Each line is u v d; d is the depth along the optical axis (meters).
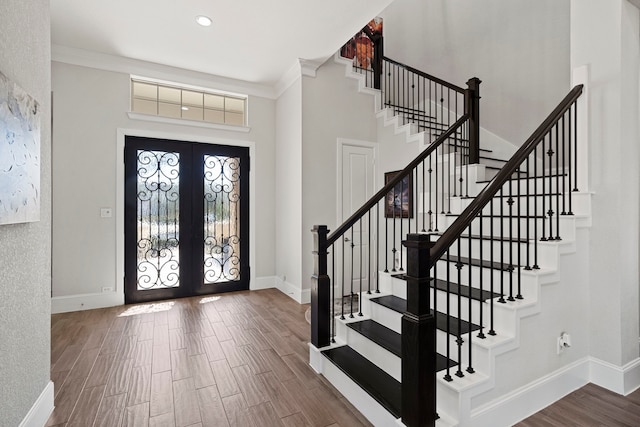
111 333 3.13
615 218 2.17
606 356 2.21
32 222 1.69
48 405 1.88
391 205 4.54
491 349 1.72
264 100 4.89
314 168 4.27
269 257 4.93
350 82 4.57
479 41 4.64
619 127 2.15
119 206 3.99
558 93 3.81
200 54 3.89
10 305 1.47
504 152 4.34
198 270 4.47
